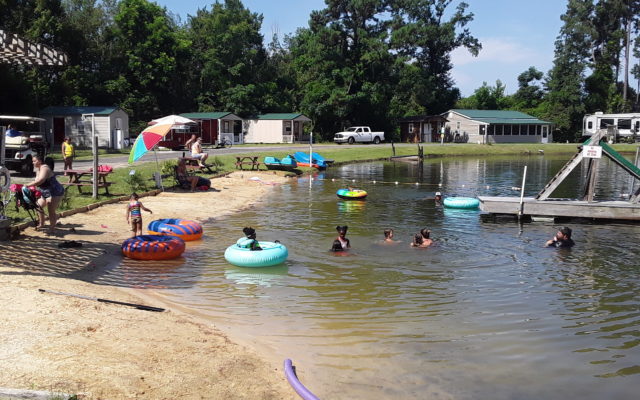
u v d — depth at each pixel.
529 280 10.80
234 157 36.09
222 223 16.66
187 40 65.50
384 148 52.81
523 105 82.75
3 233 11.84
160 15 62.78
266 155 38.62
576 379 6.51
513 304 9.28
